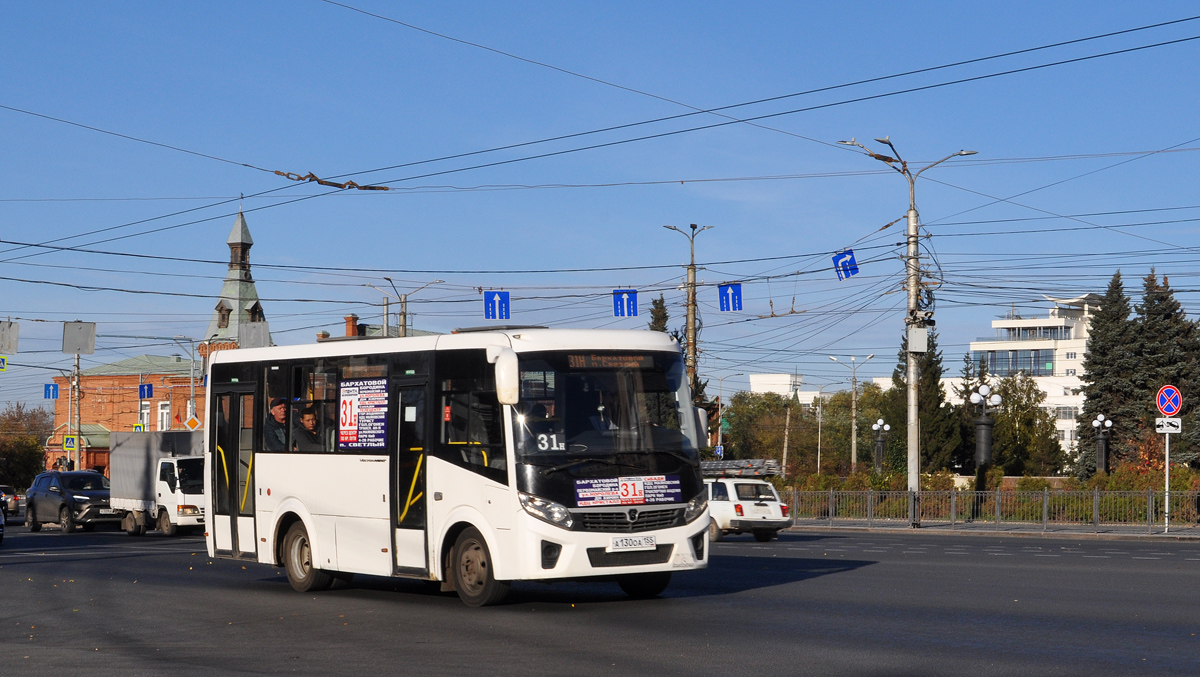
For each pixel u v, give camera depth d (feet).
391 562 50.14
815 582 57.21
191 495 120.47
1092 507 120.98
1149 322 223.51
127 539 115.85
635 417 46.68
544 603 48.73
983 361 279.69
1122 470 134.62
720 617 43.34
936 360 235.61
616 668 32.58
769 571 64.44
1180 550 85.87
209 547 60.85
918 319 126.93
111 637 41.63
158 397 303.89
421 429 49.34
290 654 36.52
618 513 45.06
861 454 375.25
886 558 76.07
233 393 60.18
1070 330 470.39
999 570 64.39
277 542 56.95
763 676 30.96
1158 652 34.14
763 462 115.44
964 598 49.11
